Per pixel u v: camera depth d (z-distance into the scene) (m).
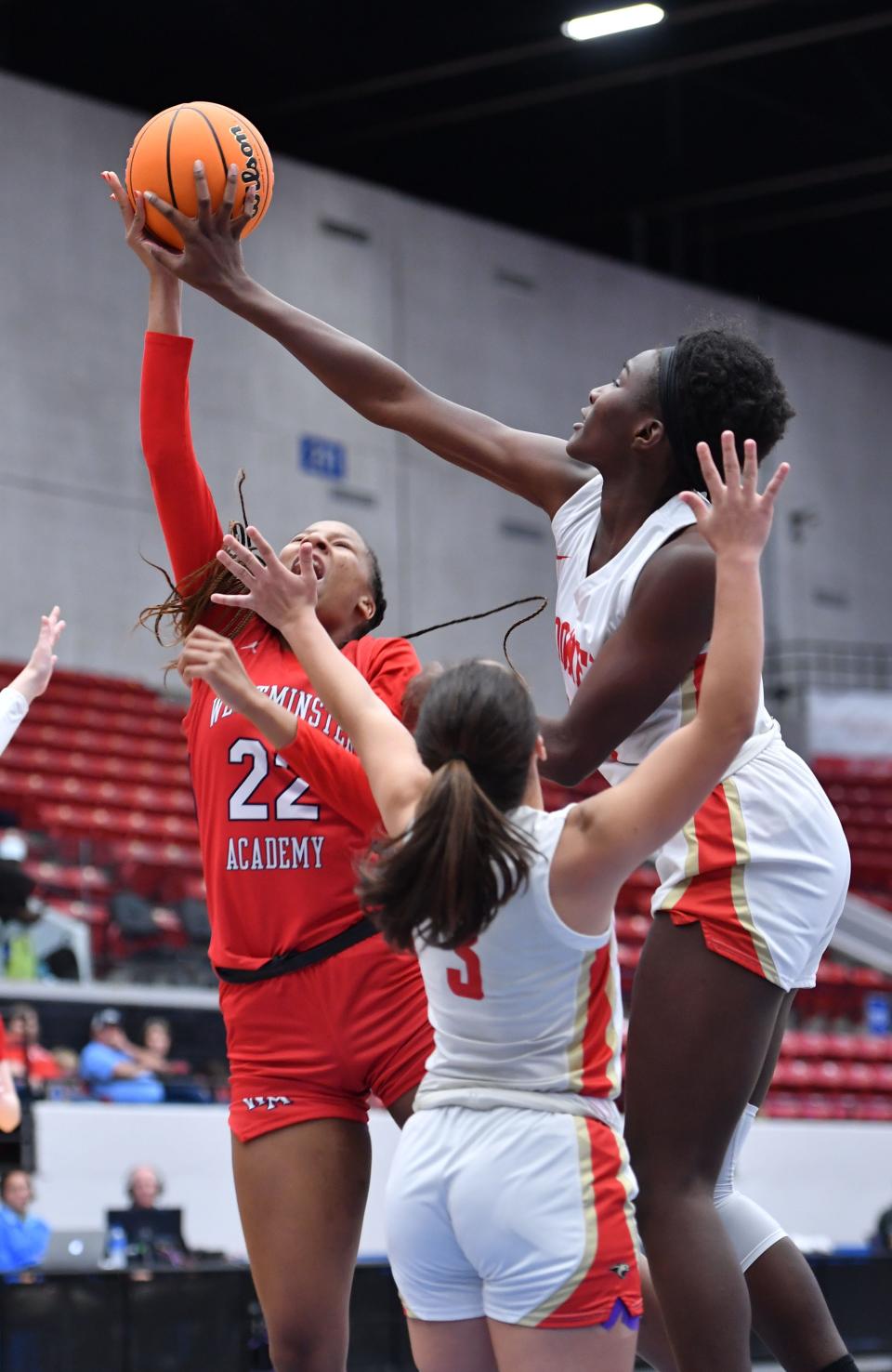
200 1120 9.21
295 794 3.04
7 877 9.64
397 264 16.80
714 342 2.82
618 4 14.31
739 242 20.28
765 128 17.53
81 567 14.85
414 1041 3.00
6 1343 6.28
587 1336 2.31
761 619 2.36
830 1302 7.91
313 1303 2.97
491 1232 2.31
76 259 15.14
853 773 17.31
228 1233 9.20
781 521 18.67
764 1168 10.88
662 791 2.29
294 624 2.64
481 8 15.05
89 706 14.46
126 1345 6.50
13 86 14.95
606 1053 2.41
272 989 3.04
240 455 15.55
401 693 3.12
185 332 15.43
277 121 17.17
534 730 2.37
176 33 16.02
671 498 2.88
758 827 2.75
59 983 9.50
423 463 16.78
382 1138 9.32
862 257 20.34
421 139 18.08
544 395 17.53
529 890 2.29
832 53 16.72
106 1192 8.84
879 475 19.62
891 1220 10.04
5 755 13.67
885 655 19.00
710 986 2.71
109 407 15.20
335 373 3.30
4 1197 7.35
